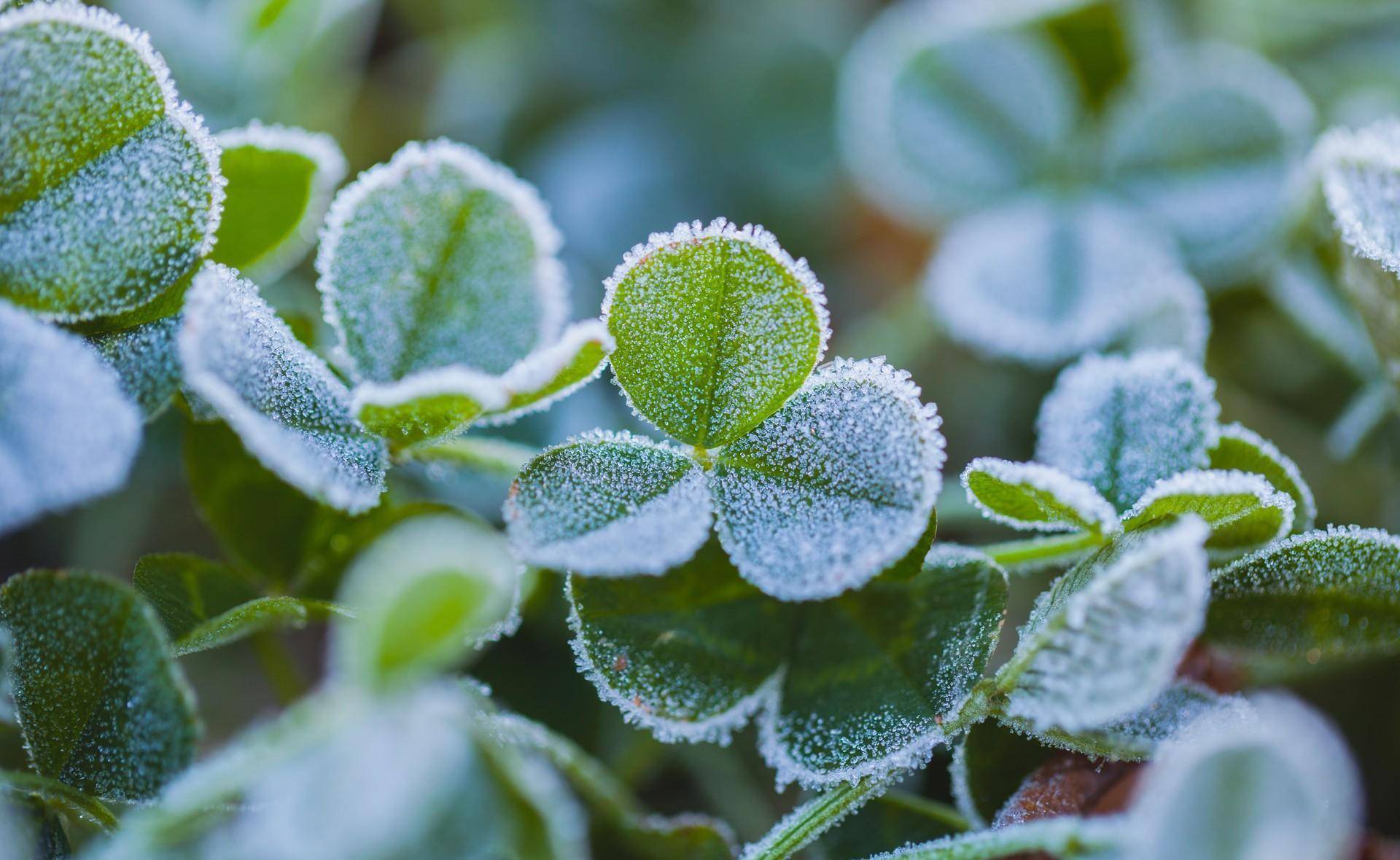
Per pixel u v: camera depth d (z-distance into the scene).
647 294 0.23
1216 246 0.29
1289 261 0.28
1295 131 0.29
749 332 0.23
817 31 0.34
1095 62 0.29
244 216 0.24
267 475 0.24
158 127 0.23
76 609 0.23
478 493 0.27
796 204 0.32
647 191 0.32
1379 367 0.26
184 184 0.23
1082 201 0.29
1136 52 0.29
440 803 0.22
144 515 0.28
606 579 0.24
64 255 0.23
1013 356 0.29
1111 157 0.29
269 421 0.23
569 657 0.27
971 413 0.29
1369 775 0.27
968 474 0.23
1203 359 0.27
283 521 0.24
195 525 0.28
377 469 0.23
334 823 0.21
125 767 0.23
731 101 0.33
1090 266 0.29
